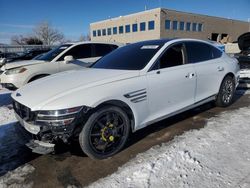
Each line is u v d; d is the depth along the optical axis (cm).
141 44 407
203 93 420
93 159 294
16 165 293
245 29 5150
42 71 630
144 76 325
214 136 345
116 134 302
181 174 258
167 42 376
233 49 1581
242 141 326
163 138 349
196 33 4109
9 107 562
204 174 256
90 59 712
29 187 251
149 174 260
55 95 274
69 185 250
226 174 254
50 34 7075
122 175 262
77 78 320
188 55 393
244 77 626
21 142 294
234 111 459
